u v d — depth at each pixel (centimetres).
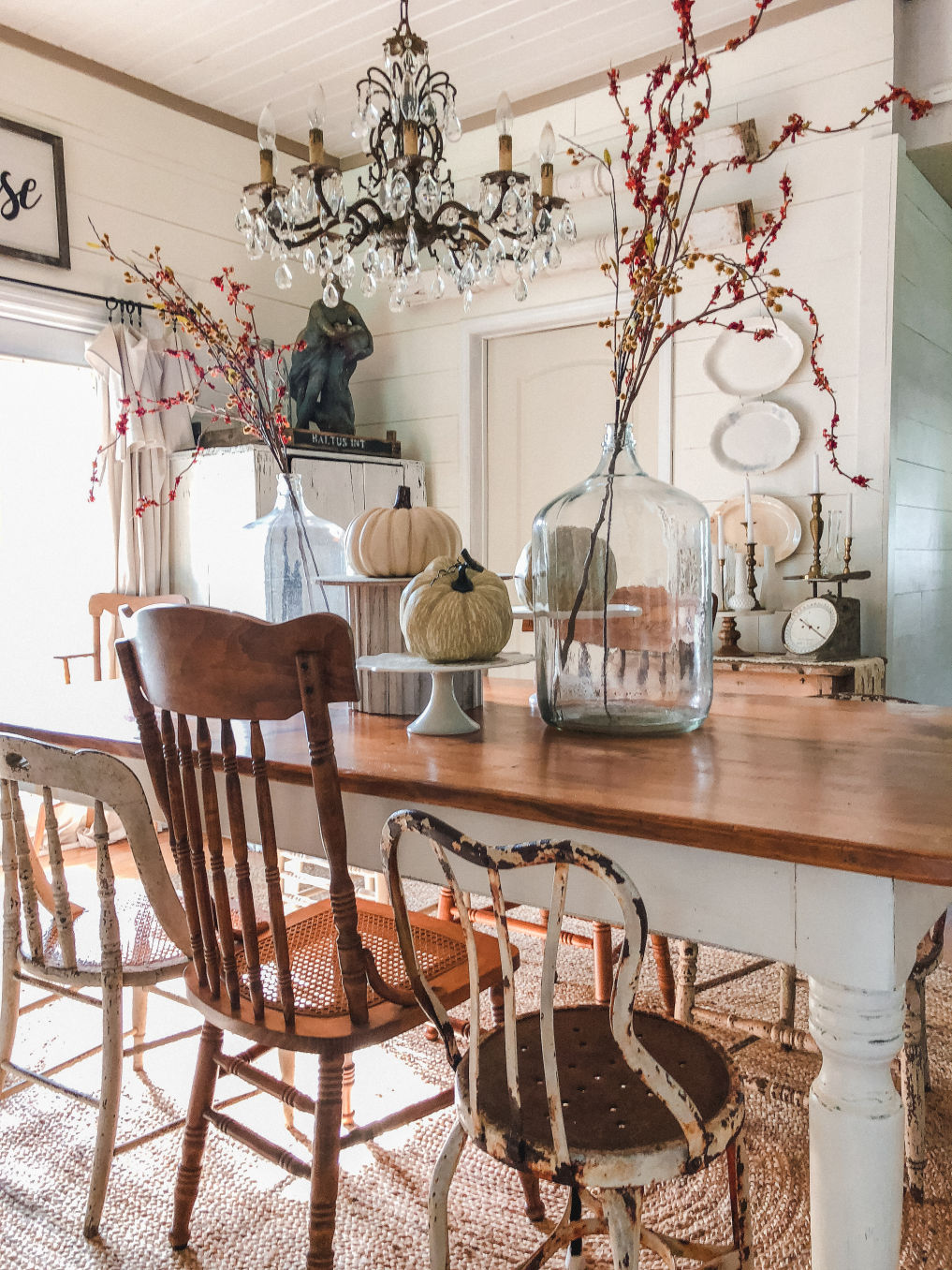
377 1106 185
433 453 442
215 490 367
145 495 377
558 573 150
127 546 370
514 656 155
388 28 343
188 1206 145
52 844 148
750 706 184
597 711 151
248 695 115
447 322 431
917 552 353
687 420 358
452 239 235
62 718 176
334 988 133
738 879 102
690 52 353
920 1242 144
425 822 94
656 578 147
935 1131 171
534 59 366
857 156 319
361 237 228
